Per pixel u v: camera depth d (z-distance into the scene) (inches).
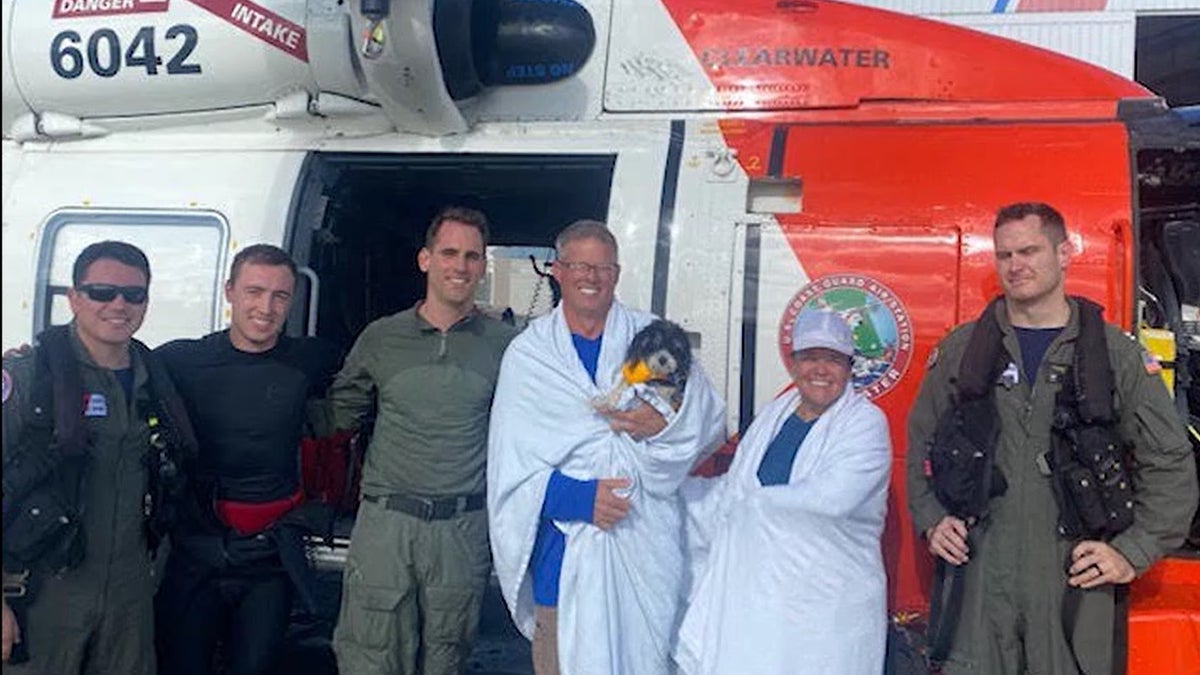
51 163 166.2
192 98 162.1
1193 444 137.4
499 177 166.4
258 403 128.3
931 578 129.3
